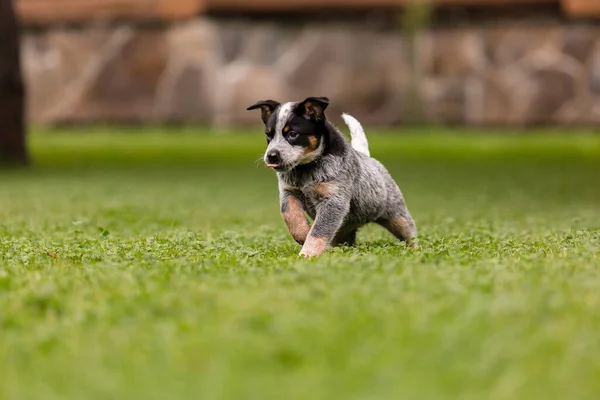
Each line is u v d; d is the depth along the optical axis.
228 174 26.27
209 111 35.03
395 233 11.08
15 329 6.06
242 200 19.70
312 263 8.35
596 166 26.80
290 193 10.20
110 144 31.95
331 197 9.89
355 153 10.35
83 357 5.34
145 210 16.91
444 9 33.69
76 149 31.02
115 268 8.34
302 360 5.23
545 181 23.64
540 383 4.80
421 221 14.68
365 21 34.34
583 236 10.87
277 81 34.72
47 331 5.87
